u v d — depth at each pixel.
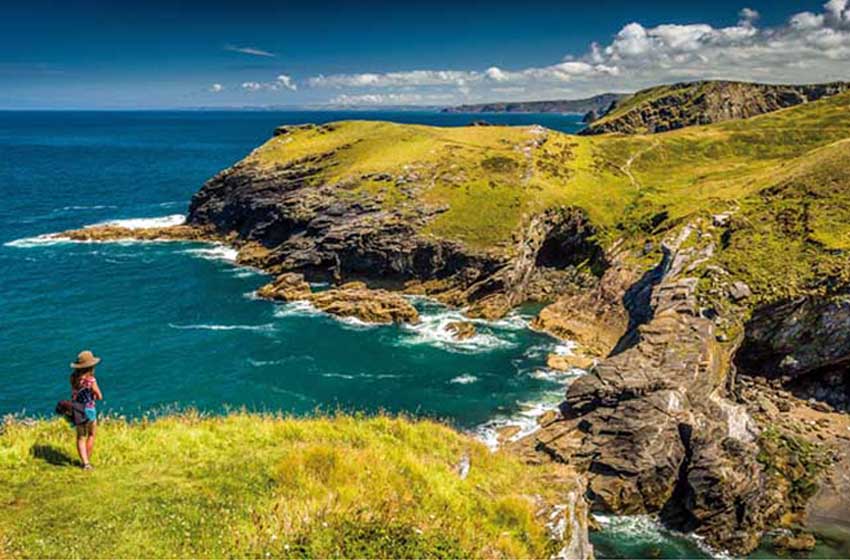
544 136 134.50
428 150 116.94
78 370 14.50
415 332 71.75
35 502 12.83
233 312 75.62
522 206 97.69
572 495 18.41
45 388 53.91
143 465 15.04
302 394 55.69
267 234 105.50
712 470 39.28
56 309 73.75
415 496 15.26
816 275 59.03
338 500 14.04
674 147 147.62
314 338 68.38
